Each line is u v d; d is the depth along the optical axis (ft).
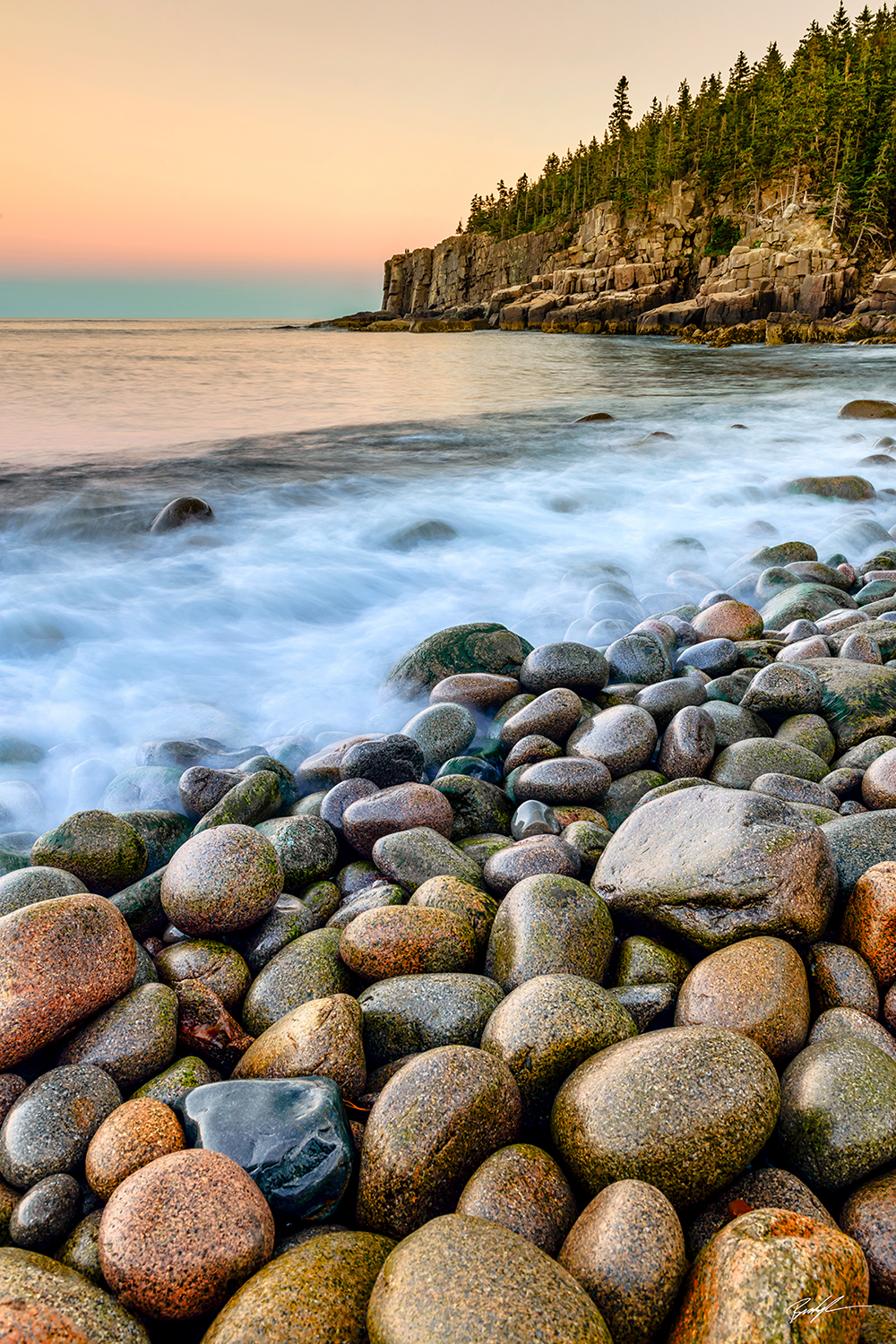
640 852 11.32
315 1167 7.28
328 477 45.29
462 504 39.50
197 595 28.94
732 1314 5.35
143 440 55.16
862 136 208.33
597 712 17.90
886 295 166.09
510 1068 8.12
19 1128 7.86
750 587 26.35
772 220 215.10
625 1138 7.00
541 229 330.13
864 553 31.60
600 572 28.25
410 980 9.64
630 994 9.41
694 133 274.57
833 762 15.48
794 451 49.34
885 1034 8.55
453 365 120.06
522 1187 6.88
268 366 119.55
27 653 24.64
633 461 47.70
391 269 414.62
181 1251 6.31
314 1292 6.06
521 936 10.05
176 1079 8.66
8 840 14.26
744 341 167.12
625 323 225.15
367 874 12.72
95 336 271.28
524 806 14.20
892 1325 5.67
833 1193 7.24
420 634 25.58
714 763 14.90
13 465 46.98
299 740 18.33
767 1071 7.41
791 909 9.71
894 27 262.47
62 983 8.92
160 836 13.91
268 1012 9.88
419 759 15.67
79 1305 6.04
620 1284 5.90
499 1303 5.45
